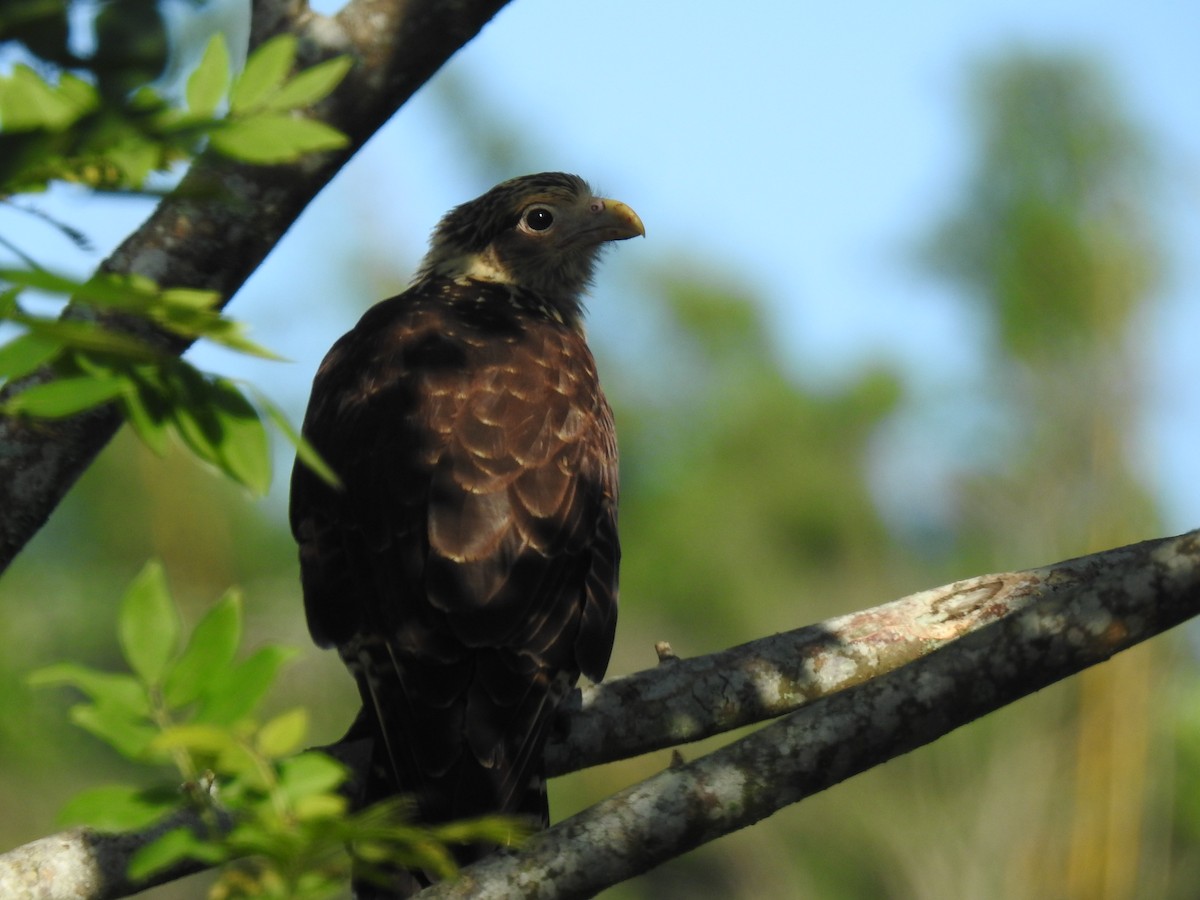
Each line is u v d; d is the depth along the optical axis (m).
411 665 8.48
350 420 9.41
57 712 13.87
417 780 8.17
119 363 4.60
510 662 8.54
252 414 4.75
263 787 4.84
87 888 7.18
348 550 8.95
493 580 8.68
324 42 7.46
